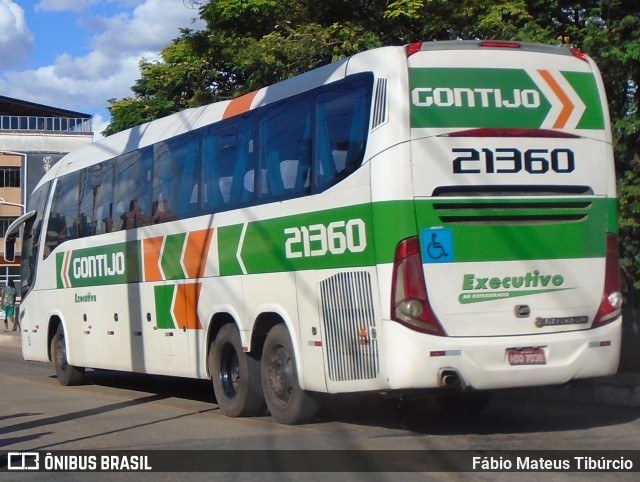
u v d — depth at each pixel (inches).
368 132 349.7
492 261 344.2
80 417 470.3
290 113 400.5
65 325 625.3
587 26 499.2
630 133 482.9
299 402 401.4
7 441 397.4
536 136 352.8
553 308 351.3
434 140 341.4
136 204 533.0
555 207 353.7
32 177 2425.0
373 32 714.2
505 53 355.6
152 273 511.8
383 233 339.0
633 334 506.3
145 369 521.7
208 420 444.5
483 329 341.4
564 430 391.2
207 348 460.8
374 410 455.2
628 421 412.5
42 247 665.6
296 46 706.8
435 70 346.3
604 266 361.4
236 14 788.6
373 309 345.4
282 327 406.9
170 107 895.7
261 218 414.3
